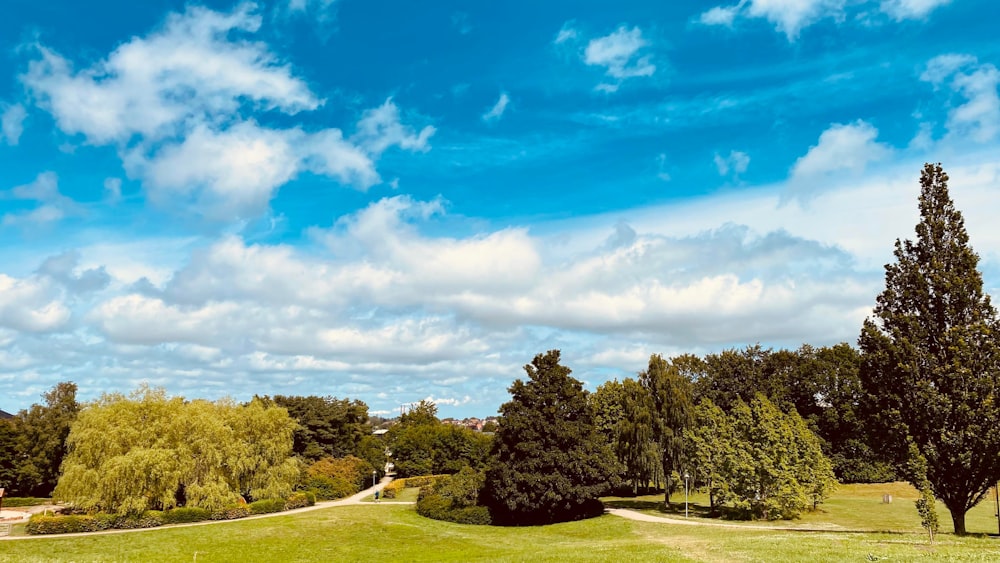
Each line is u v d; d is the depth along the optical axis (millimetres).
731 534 35938
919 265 32000
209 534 45469
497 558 26984
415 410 136375
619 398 71188
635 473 59031
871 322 32750
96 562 32469
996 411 28375
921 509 26688
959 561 20000
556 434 51625
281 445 64312
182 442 54906
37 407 72688
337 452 105750
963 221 31766
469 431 109062
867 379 32469
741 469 48938
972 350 29641
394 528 49188
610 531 43188
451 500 55531
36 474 68938
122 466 48875
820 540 27484
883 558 21047
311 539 44500
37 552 37562
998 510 37062
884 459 32062
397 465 101750
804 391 84875
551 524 50344
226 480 57719
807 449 53875
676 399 58156
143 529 47938
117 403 55250
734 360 86375
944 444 29672
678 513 54062
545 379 54188
